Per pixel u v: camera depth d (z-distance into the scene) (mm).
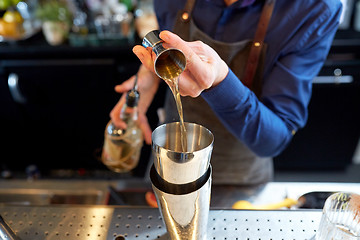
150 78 1073
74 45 1955
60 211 661
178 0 1051
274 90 913
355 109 2035
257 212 642
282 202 842
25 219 644
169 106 1220
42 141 2293
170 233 559
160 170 482
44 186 1130
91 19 2059
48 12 1902
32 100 2072
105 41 1955
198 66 570
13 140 2281
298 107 926
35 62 1955
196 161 458
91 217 647
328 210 573
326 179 2299
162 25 1156
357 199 585
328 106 2041
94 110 2158
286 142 953
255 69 969
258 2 949
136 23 2059
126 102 776
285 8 897
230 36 998
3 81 2008
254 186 961
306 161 2314
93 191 1087
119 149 852
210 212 646
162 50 514
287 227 609
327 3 864
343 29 1999
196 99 1091
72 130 2246
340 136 2162
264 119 821
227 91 696
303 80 902
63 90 2064
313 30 884
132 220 640
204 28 1028
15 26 1980
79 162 2393
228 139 1144
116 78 2031
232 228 611
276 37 921
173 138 544
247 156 1195
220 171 1222
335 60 1901
